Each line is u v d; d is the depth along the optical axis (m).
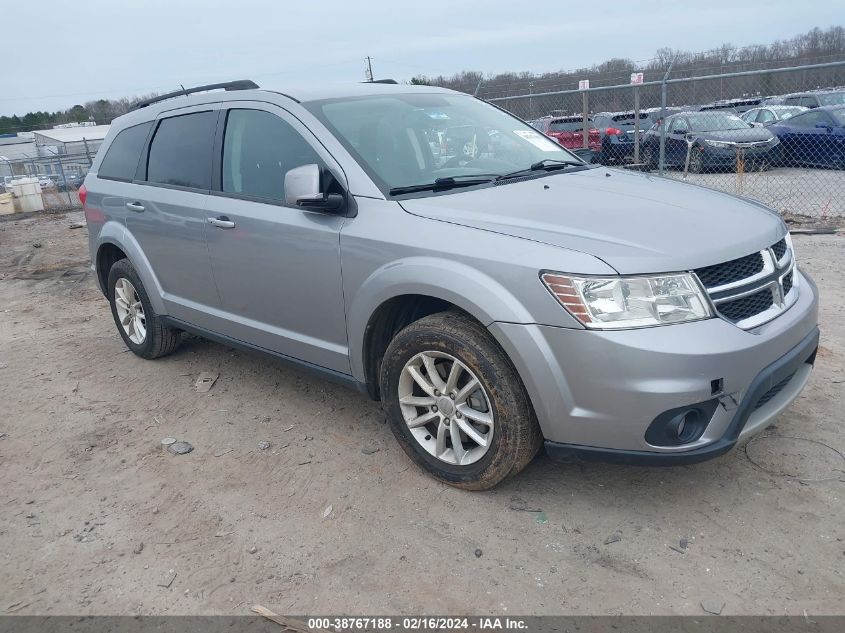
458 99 4.46
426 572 2.77
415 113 4.00
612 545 2.85
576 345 2.68
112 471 3.73
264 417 4.23
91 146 28.22
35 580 2.89
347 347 3.55
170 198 4.43
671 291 2.66
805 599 2.49
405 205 3.27
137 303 5.24
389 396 3.39
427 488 3.34
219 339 4.46
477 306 2.87
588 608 2.52
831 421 3.66
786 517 2.93
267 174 3.86
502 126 4.34
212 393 4.63
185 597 2.73
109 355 5.56
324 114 3.72
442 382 3.21
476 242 2.94
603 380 2.67
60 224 14.66
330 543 2.99
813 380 4.14
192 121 4.45
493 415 3.01
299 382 4.72
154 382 4.89
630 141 15.42
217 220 4.03
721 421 2.71
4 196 17.56
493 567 2.77
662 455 2.71
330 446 3.82
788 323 2.92
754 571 2.64
